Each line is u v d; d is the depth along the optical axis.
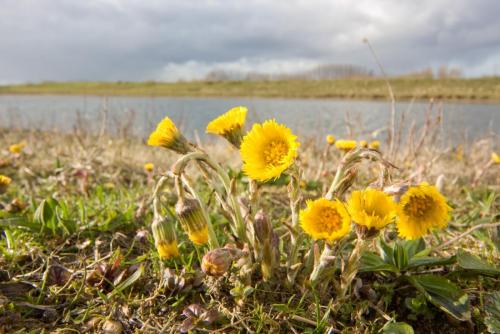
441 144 0.60
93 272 0.27
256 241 0.25
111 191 0.49
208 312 0.23
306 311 0.24
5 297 0.25
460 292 0.25
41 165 0.63
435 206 0.19
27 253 0.30
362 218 0.19
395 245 0.27
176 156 0.72
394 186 0.21
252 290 0.24
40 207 0.33
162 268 0.28
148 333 0.23
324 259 0.23
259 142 0.22
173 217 0.35
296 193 0.24
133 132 1.02
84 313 0.25
